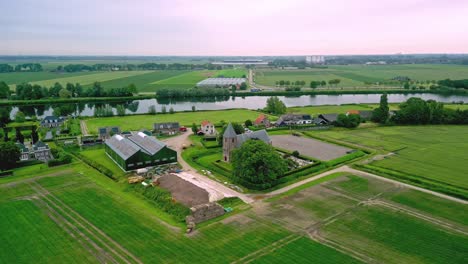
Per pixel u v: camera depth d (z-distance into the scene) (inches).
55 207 3523.6
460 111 7691.9
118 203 3624.5
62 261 2598.4
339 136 6619.1
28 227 3107.8
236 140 4923.7
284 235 2930.6
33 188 4052.7
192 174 4525.1
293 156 5236.2
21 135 6107.3
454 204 3543.3
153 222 3196.4
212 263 2554.1
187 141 6304.1
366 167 4702.3
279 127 7381.9
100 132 6382.9
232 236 2925.7
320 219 3213.6
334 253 2667.3
